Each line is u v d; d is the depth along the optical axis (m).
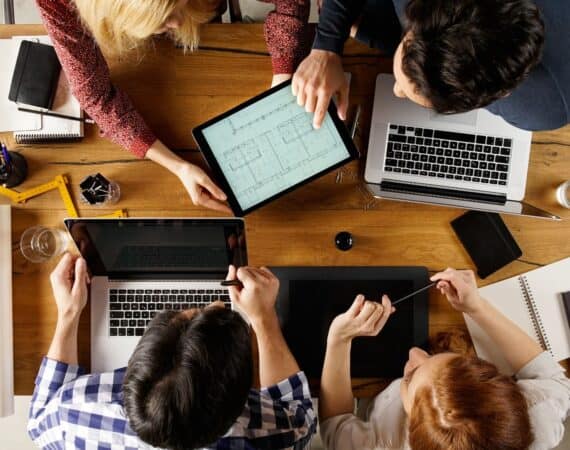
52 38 1.15
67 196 1.27
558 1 0.95
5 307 1.23
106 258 1.19
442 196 1.24
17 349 1.25
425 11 0.86
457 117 1.22
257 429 1.06
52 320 1.26
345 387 1.20
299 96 1.16
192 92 1.29
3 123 1.25
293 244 1.28
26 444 1.84
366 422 1.22
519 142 1.22
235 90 1.29
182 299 1.24
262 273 1.17
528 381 1.16
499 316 1.21
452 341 1.25
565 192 1.25
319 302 1.25
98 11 1.03
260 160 1.18
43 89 1.22
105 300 1.23
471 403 0.95
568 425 1.75
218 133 1.17
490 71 0.85
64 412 1.08
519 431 0.95
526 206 1.23
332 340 1.17
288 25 1.24
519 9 0.82
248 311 1.17
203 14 1.15
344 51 1.27
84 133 1.28
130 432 1.03
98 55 1.20
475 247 1.26
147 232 1.14
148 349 0.85
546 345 1.25
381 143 1.24
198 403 0.82
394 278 1.25
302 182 1.19
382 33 1.26
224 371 0.85
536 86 1.03
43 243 1.27
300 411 1.13
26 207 1.27
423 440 0.97
